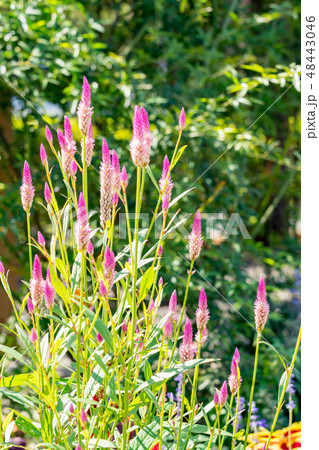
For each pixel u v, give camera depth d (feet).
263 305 3.60
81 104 3.72
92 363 3.91
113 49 9.52
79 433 3.54
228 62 9.88
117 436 3.77
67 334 3.87
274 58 10.19
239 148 8.25
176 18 9.37
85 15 7.77
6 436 3.84
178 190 7.63
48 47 7.24
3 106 8.16
